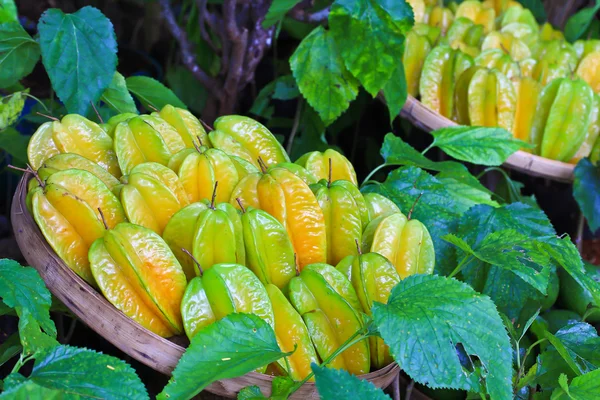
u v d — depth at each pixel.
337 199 1.33
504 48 1.86
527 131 1.78
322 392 1.12
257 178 1.33
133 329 1.23
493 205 1.59
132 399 1.15
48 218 1.26
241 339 1.19
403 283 1.23
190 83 2.02
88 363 1.16
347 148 2.09
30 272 1.24
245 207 1.32
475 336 1.19
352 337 1.23
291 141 1.83
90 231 1.27
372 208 1.40
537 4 2.20
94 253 1.24
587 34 2.25
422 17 1.94
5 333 1.51
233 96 1.77
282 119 1.90
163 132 1.38
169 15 1.76
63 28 1.50
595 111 1.79
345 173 1.43
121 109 1.58
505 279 1.46
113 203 1.29
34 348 1.19
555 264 1.57
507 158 1.71
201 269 1.25
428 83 1.79
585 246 1.81
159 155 1.35
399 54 1.63
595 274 1.60
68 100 1.51
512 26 1.94
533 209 1.51
